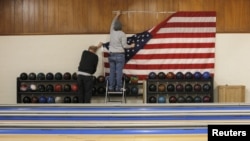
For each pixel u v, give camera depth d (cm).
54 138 339
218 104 591
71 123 408
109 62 856
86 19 913
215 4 909
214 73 917
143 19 911
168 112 490
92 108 544
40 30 917
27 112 498
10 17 915
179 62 903
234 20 911
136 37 903
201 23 902
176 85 876
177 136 343
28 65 921
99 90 872
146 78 898
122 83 853
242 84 915
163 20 909
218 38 913
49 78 887
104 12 912
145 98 867
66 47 920
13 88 923
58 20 916
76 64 921
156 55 902
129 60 905
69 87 880
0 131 369
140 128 378
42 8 916
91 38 915
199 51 902
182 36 902
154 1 910
